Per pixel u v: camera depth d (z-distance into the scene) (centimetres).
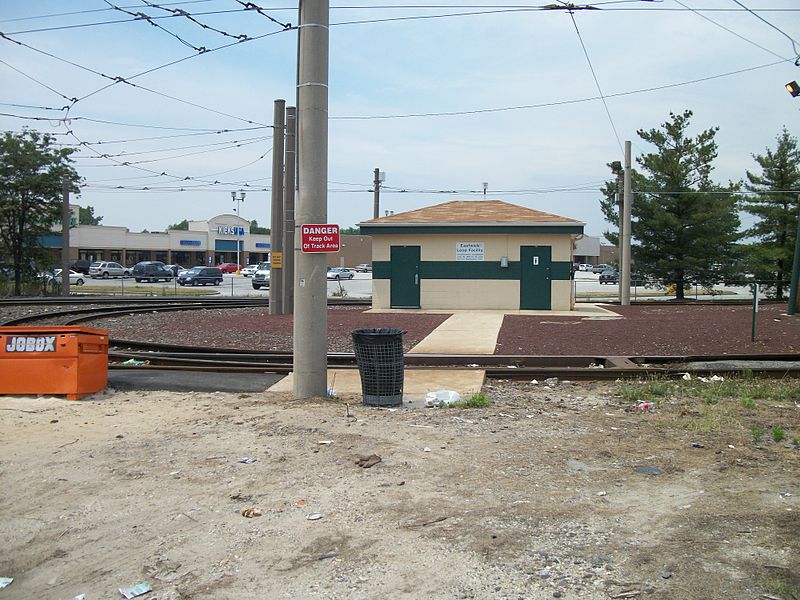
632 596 431
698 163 3953
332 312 2602
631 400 1046
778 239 4031
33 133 4606
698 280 4056
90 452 770
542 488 635
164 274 6956
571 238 2644
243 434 830
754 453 743
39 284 4722
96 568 502
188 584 470
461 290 2672
